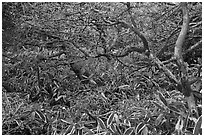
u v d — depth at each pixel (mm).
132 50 2521
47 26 3025
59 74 3225
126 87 2904
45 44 3090
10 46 3148
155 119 2326
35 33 3176
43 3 3084
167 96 2656
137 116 2393
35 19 3039
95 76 3115
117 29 2957
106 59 3090
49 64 3068
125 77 3027
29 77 3324
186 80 2100
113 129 2299
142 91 2846
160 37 3082
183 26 2219
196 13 2961
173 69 2816
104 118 2547
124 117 2404
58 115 2693
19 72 3266
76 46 2760
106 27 2992
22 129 2547
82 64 3113
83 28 3025
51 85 3131
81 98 2797
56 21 3000
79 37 3025
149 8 3086
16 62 3131
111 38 3035
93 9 2836
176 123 2289
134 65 2904
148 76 2965
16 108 2664
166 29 3090
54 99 2979
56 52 3238
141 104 2518
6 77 3197
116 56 2646
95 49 3059
